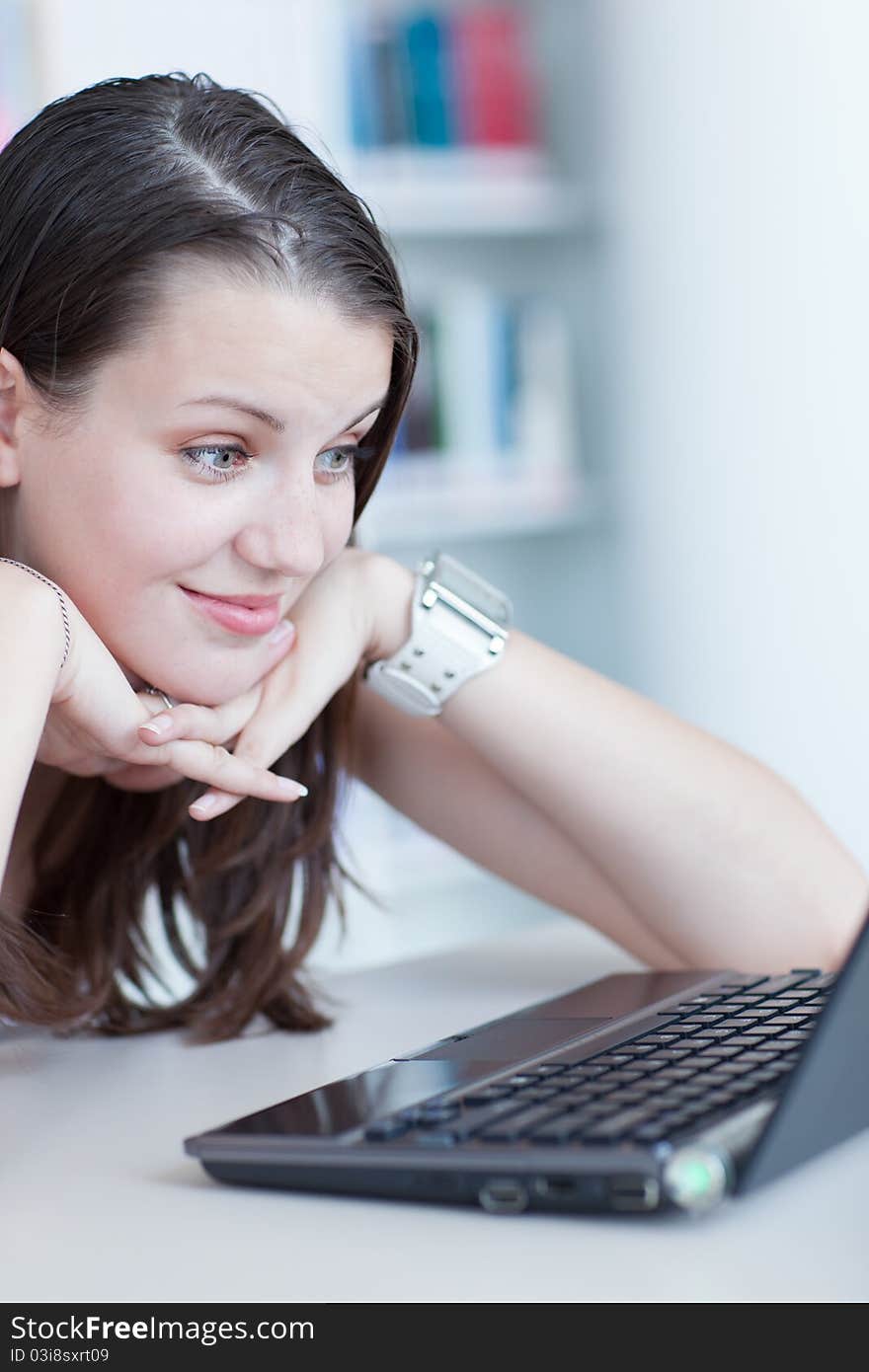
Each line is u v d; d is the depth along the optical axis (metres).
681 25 3.07
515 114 3.09
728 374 3.10
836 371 3.02
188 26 2.48
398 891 2.83
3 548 0.87
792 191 3.01
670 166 3.11
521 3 3.17
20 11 2.34
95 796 1.02
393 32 2.88
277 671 0.95
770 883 1.03
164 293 0.77
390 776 1.13
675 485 3.17
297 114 2.62
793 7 2.97
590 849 1.04
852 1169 0.62
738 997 0.82
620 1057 0.70
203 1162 0.65
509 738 1.01
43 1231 0.60
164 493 0.80
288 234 0.78
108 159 0.80
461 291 3.17
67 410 0.80
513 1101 0.63
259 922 0.99
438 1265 0.54
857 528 3.03
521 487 3.04
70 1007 0.96
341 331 0.79
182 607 0.83
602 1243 0.55
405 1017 0.98
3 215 0.82
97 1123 0.76
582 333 3.25
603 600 3.26
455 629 1.00
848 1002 0.59
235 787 0.90
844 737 3.07
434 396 2.93
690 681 3.20
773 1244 0.54
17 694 0.77
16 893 1.05
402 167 2.88
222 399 0.78
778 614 3.10
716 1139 0.57
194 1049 0.93
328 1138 0.62
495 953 1.18
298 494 0.82
